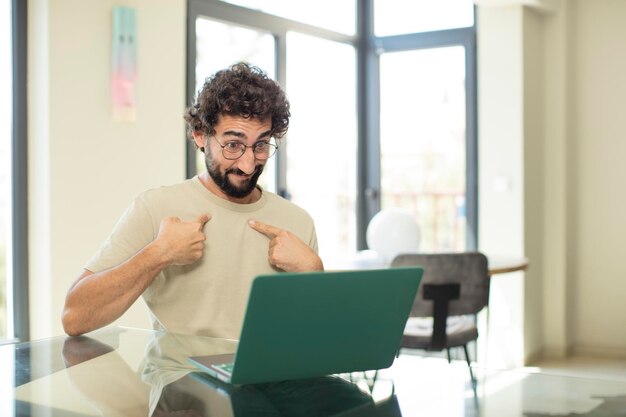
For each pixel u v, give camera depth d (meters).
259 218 1.81
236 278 1.75
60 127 3.12
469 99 5.14
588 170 5.18
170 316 1.73
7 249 3.18
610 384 1.25
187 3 3.95
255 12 4.42
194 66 3.99
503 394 1.18
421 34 5.26
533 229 5.02
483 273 3.30
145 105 3.47
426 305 3.30
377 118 5.45
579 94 5.18
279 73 4.65
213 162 1.68
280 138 1.74
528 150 4.91
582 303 5.25
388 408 1.10
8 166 3.15
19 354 1.42
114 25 3.29
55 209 3.11
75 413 1.07
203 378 1.26
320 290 1.17
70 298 1.57
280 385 1.22
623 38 5.03
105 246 1.67
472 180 5.16
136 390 1.18
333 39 5.12
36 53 3.11
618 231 5.11
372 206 5.48
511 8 4.82
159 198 1.73
